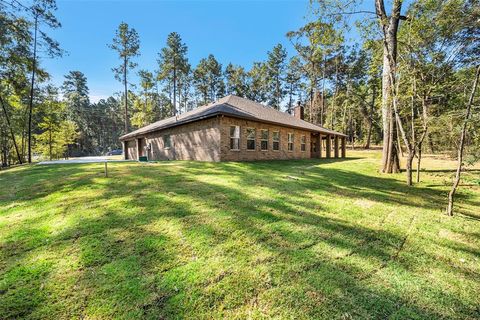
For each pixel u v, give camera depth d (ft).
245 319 6.01
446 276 8.17
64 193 17.13
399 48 26.04
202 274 7.76
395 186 23.17
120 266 8.11
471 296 7.11
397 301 6.82
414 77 22.43
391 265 8.77
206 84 137.90
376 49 30.14
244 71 141.59
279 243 10.12
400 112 26.16
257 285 7.29
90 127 166.20
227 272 7.92
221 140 38.70
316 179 25.17
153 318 5.93
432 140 24.53
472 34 20.68
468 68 20.06
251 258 8.83
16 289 6.89
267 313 6.22
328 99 118.83
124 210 13.47
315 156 63.62
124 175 24.14
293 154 54.70
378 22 25.40
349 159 53.57
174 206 14.29
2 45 47.16
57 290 6.88
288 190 19.45
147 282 7.29
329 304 6.57
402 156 58.95
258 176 25.32
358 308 6.46
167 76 110.22
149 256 8.78
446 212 15.20
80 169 29.96
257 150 45.14
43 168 33.86
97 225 11.41
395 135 31.19
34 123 89.86
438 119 20.72
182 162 37.78
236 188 19.27
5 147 80.23
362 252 9.67
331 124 111.34
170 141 51.67
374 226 12.60
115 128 189.47
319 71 104.68
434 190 21.65
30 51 52.85
